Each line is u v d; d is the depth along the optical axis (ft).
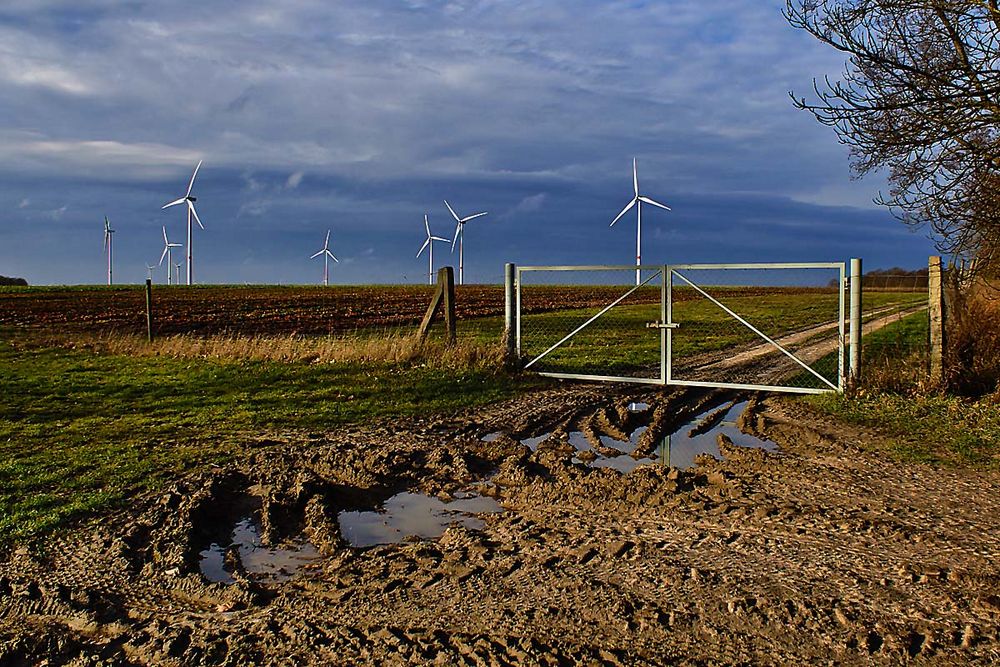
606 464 28.94
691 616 15.58
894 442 30.71
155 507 23.24
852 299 41.96
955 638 14.46
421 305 142.20
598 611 15.92
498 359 52.34
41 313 112.98
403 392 43.68
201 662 14.34
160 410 38.78
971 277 44.47
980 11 34.22
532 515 22.70
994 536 19.97
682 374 53.88
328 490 25.25
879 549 19.10
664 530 20.80
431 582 17.71
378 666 14.02
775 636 14.74
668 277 47.88
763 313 118.93
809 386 48.03
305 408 39.22
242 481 26.45
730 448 30.42
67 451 30.25
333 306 138.92
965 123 33.96
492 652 14.30
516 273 53.67
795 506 22.63
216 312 122.01
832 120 36.17
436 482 26.43
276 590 17.78
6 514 22.54
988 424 32.86
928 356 41.47
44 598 17.24
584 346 71.10
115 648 15.11
